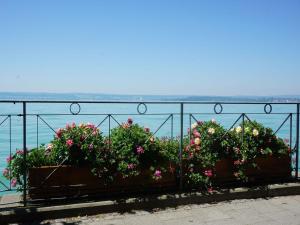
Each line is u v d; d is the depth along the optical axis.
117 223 3.95
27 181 4.36
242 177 5.07
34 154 4.37
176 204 4.57
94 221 4.00
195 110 32.62
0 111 27.73
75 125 4.63
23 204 4.21
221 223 3.99
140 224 3.93
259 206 4.61
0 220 3.88
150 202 4.45
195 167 4.97
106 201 4.32
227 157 5.15
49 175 4.25
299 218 4.18
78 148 4.36
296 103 5.48
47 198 4.29
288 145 5.53
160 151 4.76
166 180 4.81
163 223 3.97
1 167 9.19
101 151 4.45
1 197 4.60
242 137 5.20
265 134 5.33
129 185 4.63
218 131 5.16
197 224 3.95
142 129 4.90
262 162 5.30
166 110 32.88
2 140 14.59
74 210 4.12
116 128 4.85
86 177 4.43
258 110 30.45
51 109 30.53
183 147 4.99
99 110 30.56
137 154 4.59
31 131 16.86
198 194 4.70
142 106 4.68
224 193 4.80
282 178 5.43
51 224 3.90
